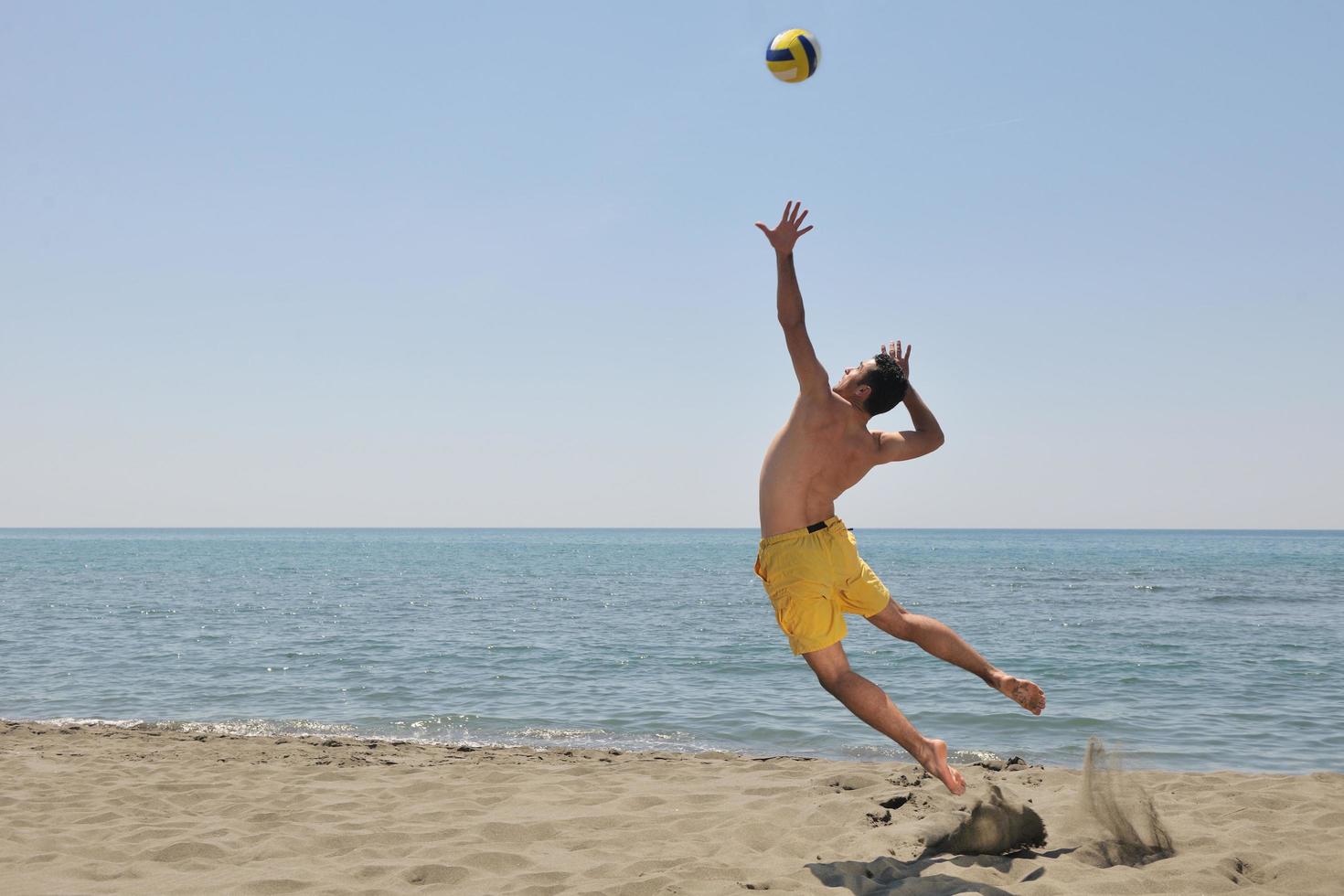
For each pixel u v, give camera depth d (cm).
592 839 479
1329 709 1045
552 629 1972
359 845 473
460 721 996
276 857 455
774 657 1505
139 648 1605
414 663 1442
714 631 1936
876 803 538
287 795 590
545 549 10844
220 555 7988
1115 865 419
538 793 599
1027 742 871
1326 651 1586
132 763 714
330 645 1655
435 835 488
